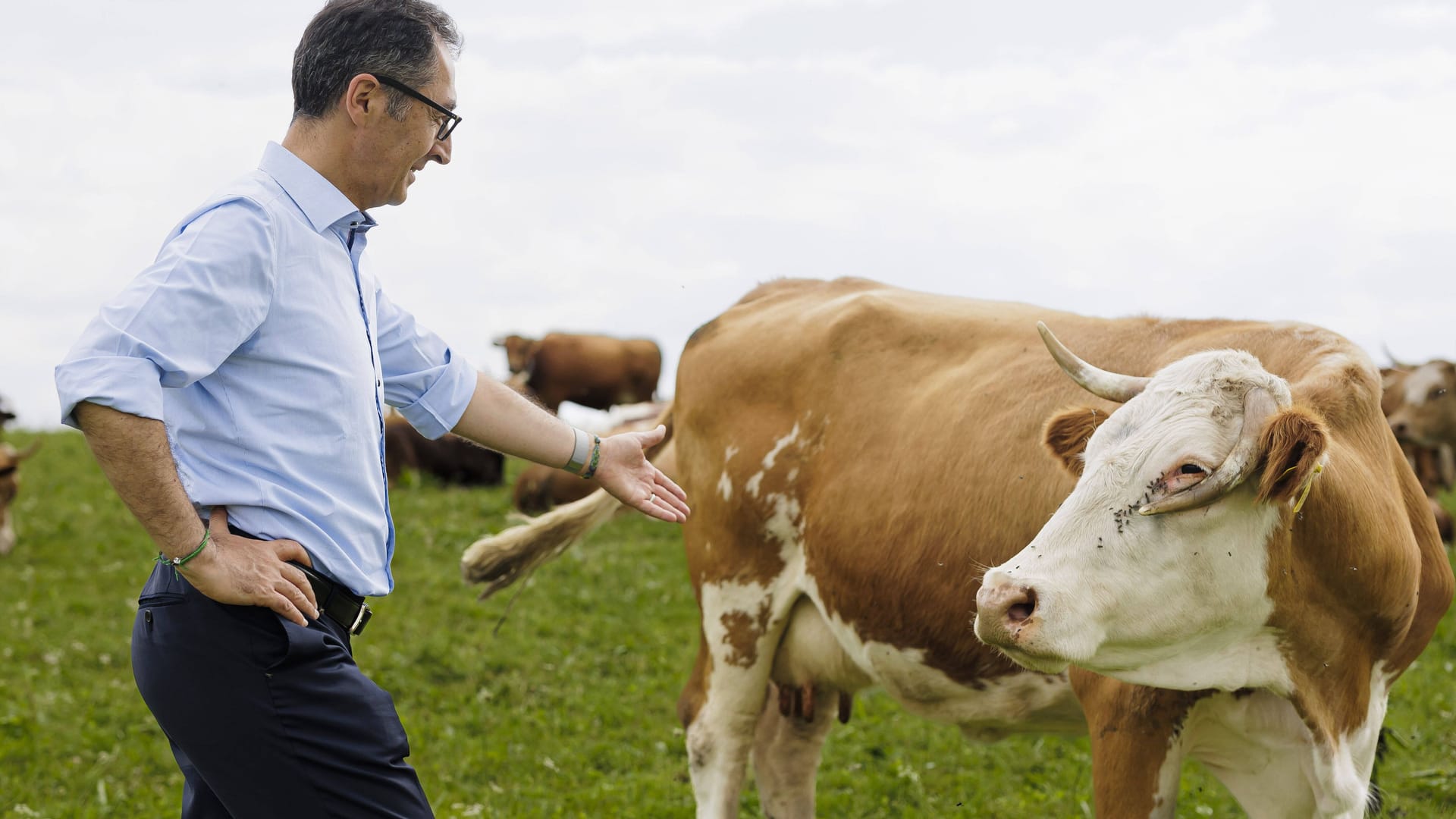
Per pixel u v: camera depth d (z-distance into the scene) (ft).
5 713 23.22
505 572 19.40
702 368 18.39
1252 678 11.66
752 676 17.58
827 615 16.44
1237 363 11.14
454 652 27.17
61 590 32.24
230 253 9.05
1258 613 11.29
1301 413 10.21
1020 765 21.07
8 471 35.68
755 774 18.60
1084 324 15.17
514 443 11.67
